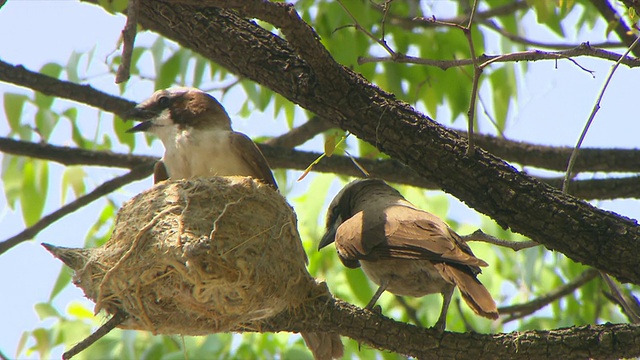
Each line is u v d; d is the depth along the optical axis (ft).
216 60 34.55
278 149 43.91
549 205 30.32
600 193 41.83
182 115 37.06
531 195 30.42
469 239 32.96
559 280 48.29
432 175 31.19
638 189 41.57
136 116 37.58
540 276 46.96
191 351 41.81
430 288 33.99
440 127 31.07
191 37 32.30
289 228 30.04
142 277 27.48
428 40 45.70
